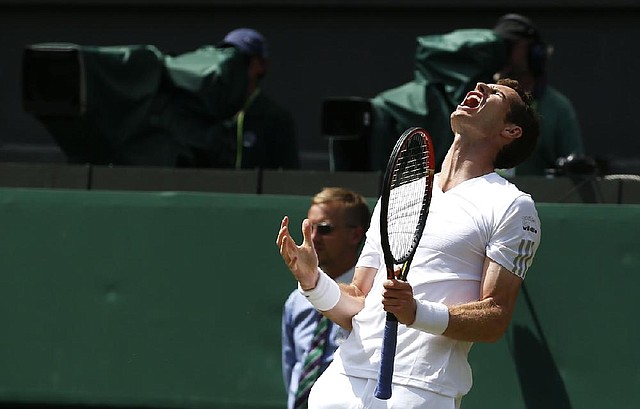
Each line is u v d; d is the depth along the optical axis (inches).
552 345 851.4
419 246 602.9
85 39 1433.3
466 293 596.1
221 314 902.4
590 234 851.4
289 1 1380.4
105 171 949.2
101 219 922.7
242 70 1033.5
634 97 1326.3
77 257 924.0
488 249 593.9
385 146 992.2
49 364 923.4
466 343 601.9
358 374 598.2
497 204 598.5
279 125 1077.8
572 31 1334.9
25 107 956.6
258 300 897.5
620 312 844.6
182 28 1413.6
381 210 576.4
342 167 1003.3
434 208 608.4
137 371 911.7
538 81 1019.9
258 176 927.0
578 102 1334.9
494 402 856.3
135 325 913.5
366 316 606.5
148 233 915.4
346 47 1381.6
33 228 930.7
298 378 804.0
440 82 983.6
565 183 887.1
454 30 1357.0
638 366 840.9
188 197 911.0
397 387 588.7
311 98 1389.0
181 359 906.1
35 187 956.6
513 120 620.1
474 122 619.2
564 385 848.9
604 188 879.7
